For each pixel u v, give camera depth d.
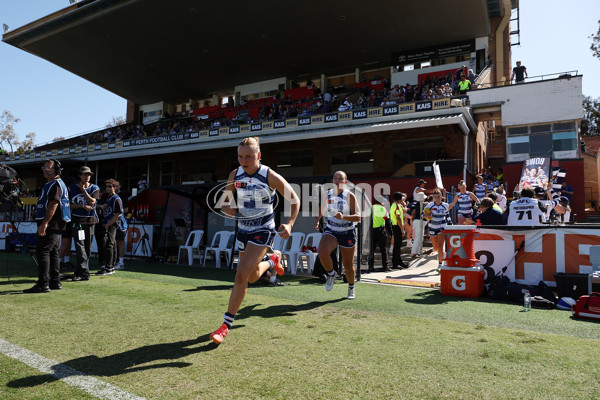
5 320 3.95
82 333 3.47
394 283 6.78
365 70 33.34
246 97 37.38
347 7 24.67
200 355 2.89
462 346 3.14
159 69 34.78
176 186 10.81
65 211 5.86
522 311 4.54
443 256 8.48
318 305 4.83
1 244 13.35
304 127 23.48
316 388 2.30
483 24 25.50
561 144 17.77
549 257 5.81
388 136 22.45
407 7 24.27
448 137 20.52
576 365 2.72
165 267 9.42
